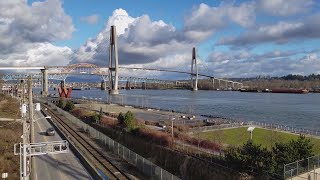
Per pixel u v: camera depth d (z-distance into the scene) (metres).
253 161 38.47
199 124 84.38
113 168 44.81
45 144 35.81
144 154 54.69
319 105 194.75
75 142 60.22
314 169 39.41
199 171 41.78
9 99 133.50
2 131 63.91
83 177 40.72
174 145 53.12
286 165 37.41
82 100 163.62
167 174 37.22
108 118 86.25
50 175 41.38
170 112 124.88
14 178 40.72
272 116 135.50
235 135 69.38
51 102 150.62
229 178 37.88
